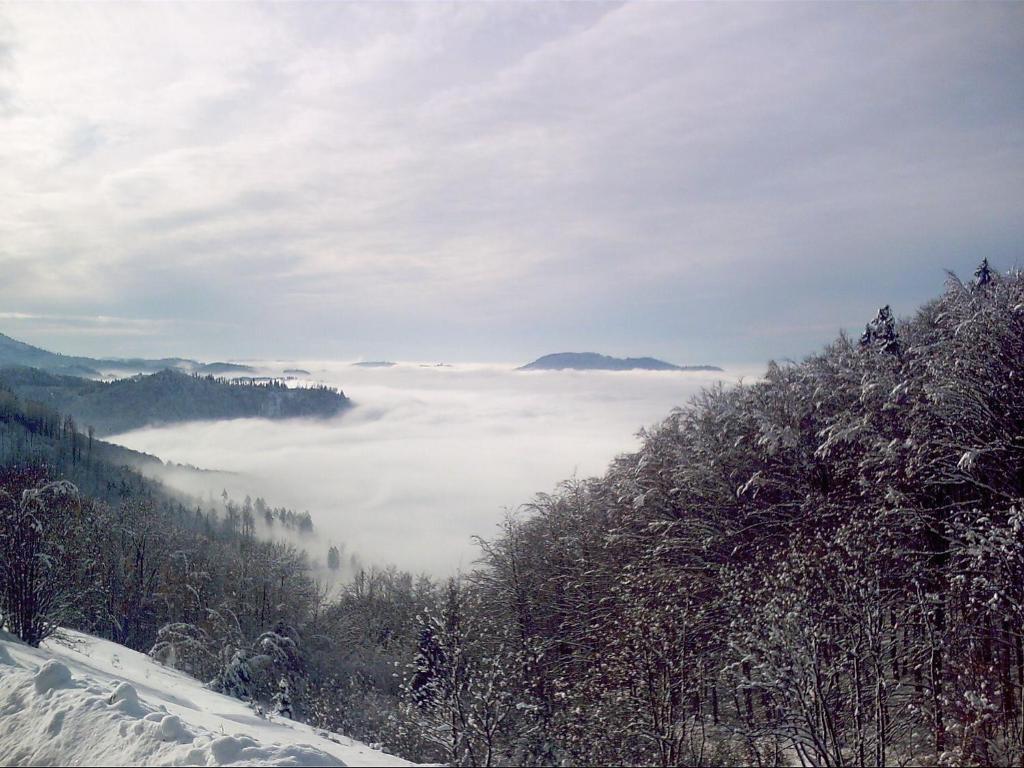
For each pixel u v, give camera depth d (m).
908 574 19.19
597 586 29.78
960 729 16.44
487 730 16.05
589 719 18.36
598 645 25.23
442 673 17.81
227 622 42.91
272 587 50.06
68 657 20.22
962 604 17.73
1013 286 24.81
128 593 50.03
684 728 17.55
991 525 17.19
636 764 16.95
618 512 32.69
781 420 27.95
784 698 15.98
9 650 15.96
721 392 32.28
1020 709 16.44
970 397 21.70
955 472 21.16
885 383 24.67
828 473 26.28
